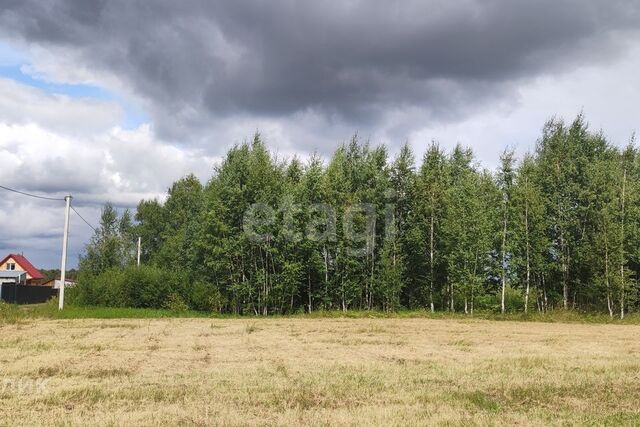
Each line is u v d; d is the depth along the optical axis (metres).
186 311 39.44
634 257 37.97
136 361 15.88
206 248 41.00
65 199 38.25
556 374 13.84
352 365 15.20
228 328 27.55
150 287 41.97
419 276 42.59
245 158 43.00
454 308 42.50
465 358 17.00
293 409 9.67
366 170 42.69
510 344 21.38
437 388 11.86
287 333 25.31
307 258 40.91
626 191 38.41
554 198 40.53
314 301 42.34
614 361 16.31
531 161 42.25
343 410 9.59
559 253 40.19
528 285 39.00
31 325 28.36
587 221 39.72
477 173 45.00
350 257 40.41
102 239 57.91
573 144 41.97
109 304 41.75
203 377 13.00
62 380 12.45
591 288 38.50
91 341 21.02
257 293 40.44
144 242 77.56
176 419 8.77
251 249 40.91
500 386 12.16
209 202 42.19
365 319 35.00
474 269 39.28
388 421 8.77
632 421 8.98
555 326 30.78
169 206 77.19
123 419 8.73
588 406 10.33
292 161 47.59
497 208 40.94
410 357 17.27
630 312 38.34
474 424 8.66
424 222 41.56
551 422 8.91
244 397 10.61
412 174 42.78
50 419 8.77
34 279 88.50
